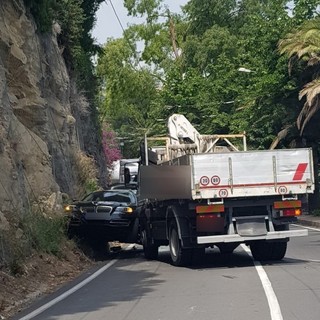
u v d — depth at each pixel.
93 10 37.03
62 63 29.30
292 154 16.06
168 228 17.58
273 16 37.91
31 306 12.33
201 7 55.62
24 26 22.64
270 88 36.50
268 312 10.23
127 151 76.50
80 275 16.53
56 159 25.61
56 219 19.62
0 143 17.55
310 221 31.20
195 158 15.61
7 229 15.89
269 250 16.97
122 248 23.89
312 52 33.03
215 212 15.76
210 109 49.34
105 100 60.22
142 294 12.69
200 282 13.88
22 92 22.11
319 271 14.76
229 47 52.69
